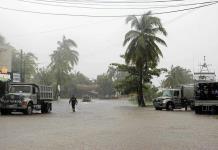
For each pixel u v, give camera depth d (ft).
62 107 161.27
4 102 102.73
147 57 184.14
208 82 116.26
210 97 115.34
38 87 111.65
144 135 53.21
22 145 42.70
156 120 82.84
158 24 183.01
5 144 43.47
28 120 81.35
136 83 195.52
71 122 76.79
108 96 468.75
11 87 109.50
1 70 149.59
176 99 141.69
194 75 154.10
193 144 44.45
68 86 430.61
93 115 102.53
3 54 160.15
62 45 295.69
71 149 40.09
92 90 472.03
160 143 45.19
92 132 57.11
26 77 279.69
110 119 86.02
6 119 83.87
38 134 53.88
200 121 80.59
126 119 85.87
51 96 122.72
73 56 296.51
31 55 281.13
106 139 48.57
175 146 42.80
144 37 182.60
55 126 67.21
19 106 102.22
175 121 80.18
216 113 114.83
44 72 317.63
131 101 290.97
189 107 159.53
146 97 250.98
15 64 265.34
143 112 120.06
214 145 43.70
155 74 193.77
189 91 143.54
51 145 42.88
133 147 41.88
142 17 184.85
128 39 184.96
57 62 293.84
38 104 111.96
